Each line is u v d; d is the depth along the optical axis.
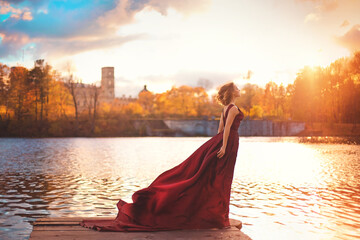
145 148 36.41
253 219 7.85
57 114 78.88
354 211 8.56
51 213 8.20
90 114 80.12
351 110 80.69
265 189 11.66
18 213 8.17
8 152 29.88
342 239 6.43
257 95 108.00
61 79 78.56
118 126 81.56
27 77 76.38
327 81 85.19
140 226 4.56
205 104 109.94
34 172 16.05
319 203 9.47
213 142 4.80
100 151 31.42
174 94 107.88
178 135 83.88
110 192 10.87
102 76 160.62
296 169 17.59
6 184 12.49
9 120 71.06
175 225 4.56
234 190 11.49
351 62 81.75
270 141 54.25
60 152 29.95
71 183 12.71
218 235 4.30
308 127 86.06
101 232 4.41
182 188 4.59
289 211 8.60
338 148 36.09
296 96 90.75
